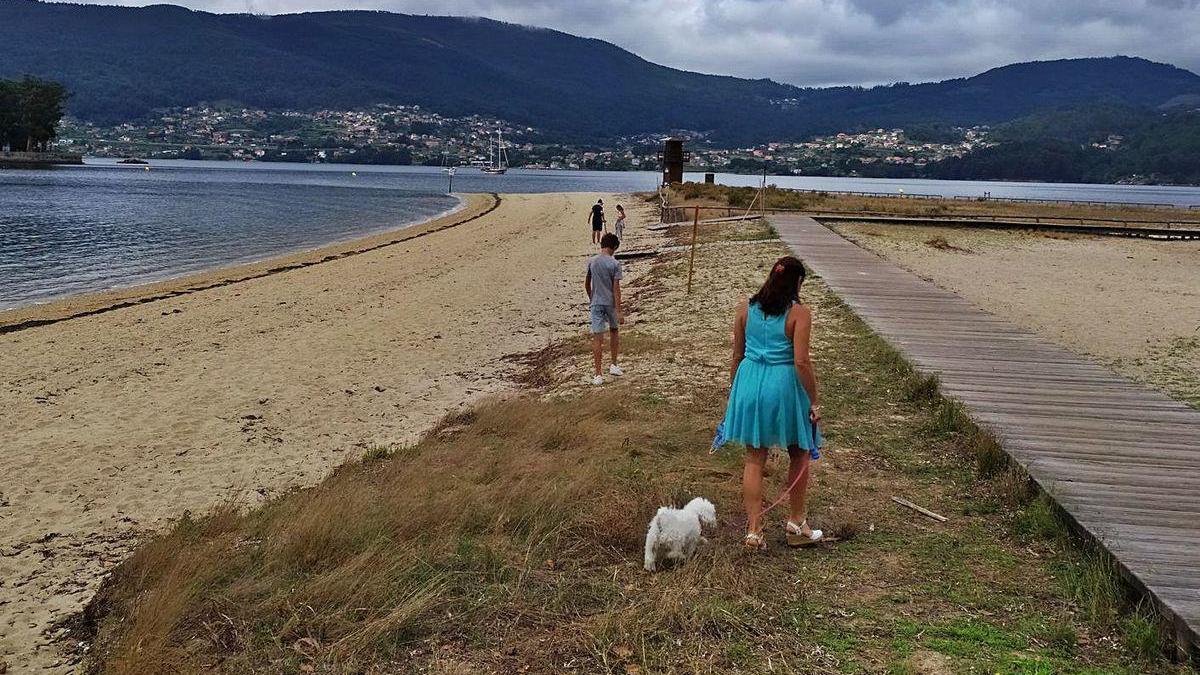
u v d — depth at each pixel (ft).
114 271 77.61
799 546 15.69
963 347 31.53
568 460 20.85
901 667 11.67
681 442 22.62
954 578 14.47
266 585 14.80
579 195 220.23
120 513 22.36
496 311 52.85
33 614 16.33
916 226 105.70
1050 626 12.77
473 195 239.91
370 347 42.83
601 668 11.99
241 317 51.44
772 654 12.13
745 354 15.56
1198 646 11.50
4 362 39.63
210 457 26.86
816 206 142.41
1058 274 64.80
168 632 13.42
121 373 37.68
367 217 156.46
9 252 89.81
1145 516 15.74
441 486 19.84
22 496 23.50
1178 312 47.06
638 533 16.08
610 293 30.83
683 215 117.50
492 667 12.21
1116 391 25.35
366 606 13.87
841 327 36.37
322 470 25.57
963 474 19.75
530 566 14.88
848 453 21.38
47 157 440.45
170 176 365.81
